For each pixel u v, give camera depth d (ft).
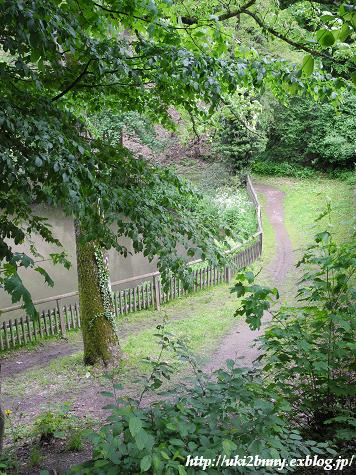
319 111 86.79
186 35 18.39
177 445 8.77
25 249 53.78
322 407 13.51
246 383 10.84
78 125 17.46
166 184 16.94
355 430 11.69
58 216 58.80
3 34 11.69
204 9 21.54
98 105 20.10
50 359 36.55
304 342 12.54
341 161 93.61
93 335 32.48
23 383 31.50
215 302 45.75
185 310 44.62
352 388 12.57
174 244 15.60
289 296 41.09
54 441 20.61
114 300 44.39
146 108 21.48
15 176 10.80
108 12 15.40
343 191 81.35
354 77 9.48
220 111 33.53
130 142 57.82
